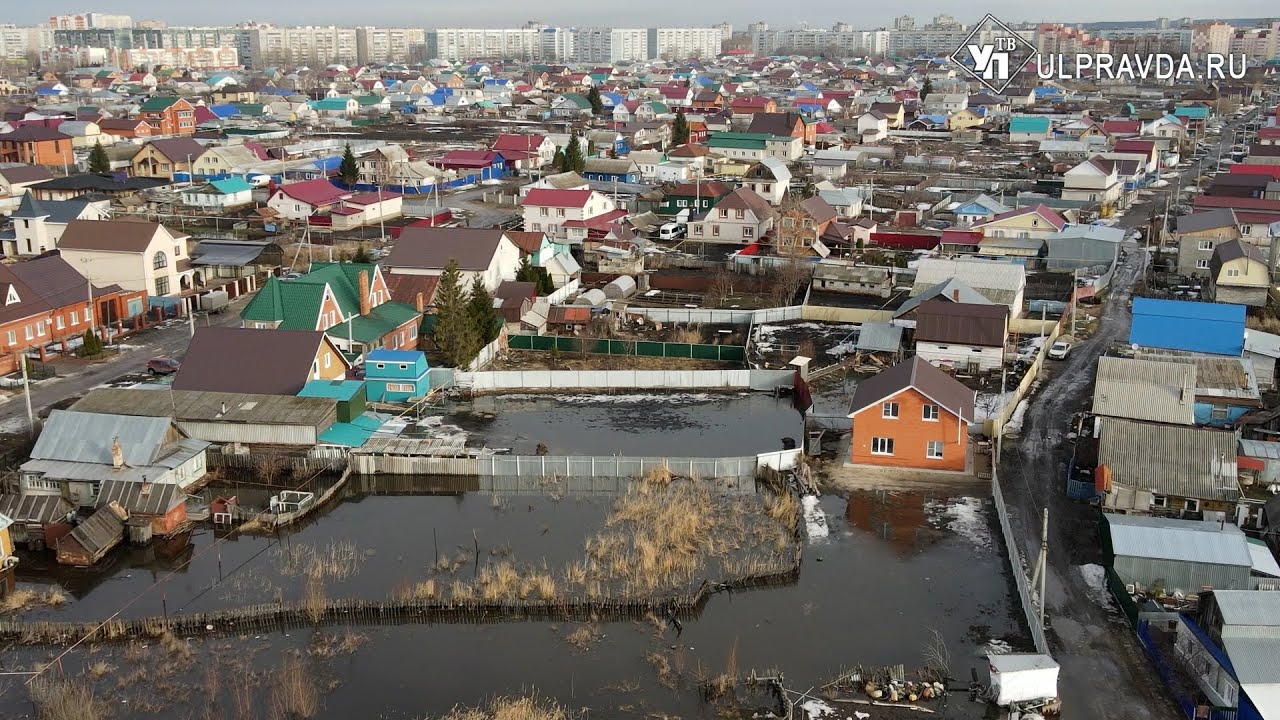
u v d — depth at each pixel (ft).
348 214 395.75
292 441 189.47
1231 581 138.31
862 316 274.98
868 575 151.53
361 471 185.98
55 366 237.45
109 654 132.46
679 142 627.87
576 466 184.65
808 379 233.35
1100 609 140.87
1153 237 372.99
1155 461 163.63
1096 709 120.47
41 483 169.07
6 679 126.93
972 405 188.85
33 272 248.93
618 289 296.92
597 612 141.69
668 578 149.18
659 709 121.29
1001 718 119.55
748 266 329.52
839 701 122.52
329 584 148.05
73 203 344.08
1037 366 235.61
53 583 149.59
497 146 557.74
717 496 177.17
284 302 233.14
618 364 246.27
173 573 151.94
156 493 163.84
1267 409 202.39
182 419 189.37
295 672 125.70
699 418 215.72
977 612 141.38
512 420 212.64
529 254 304.50
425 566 153.58
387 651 133.08
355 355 234.38
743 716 120.06
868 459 189.06
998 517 168.04
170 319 276.41
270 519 165.99
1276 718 109.81
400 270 284.00
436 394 224.33
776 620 140.05
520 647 134.00
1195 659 123.65
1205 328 232.53
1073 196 441.68
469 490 182.29
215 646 133.90
